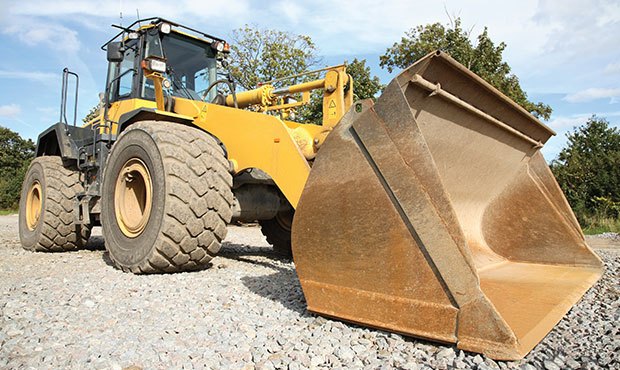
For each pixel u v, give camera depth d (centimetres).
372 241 212
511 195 354
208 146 380
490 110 285
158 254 356
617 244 889
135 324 229
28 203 608
